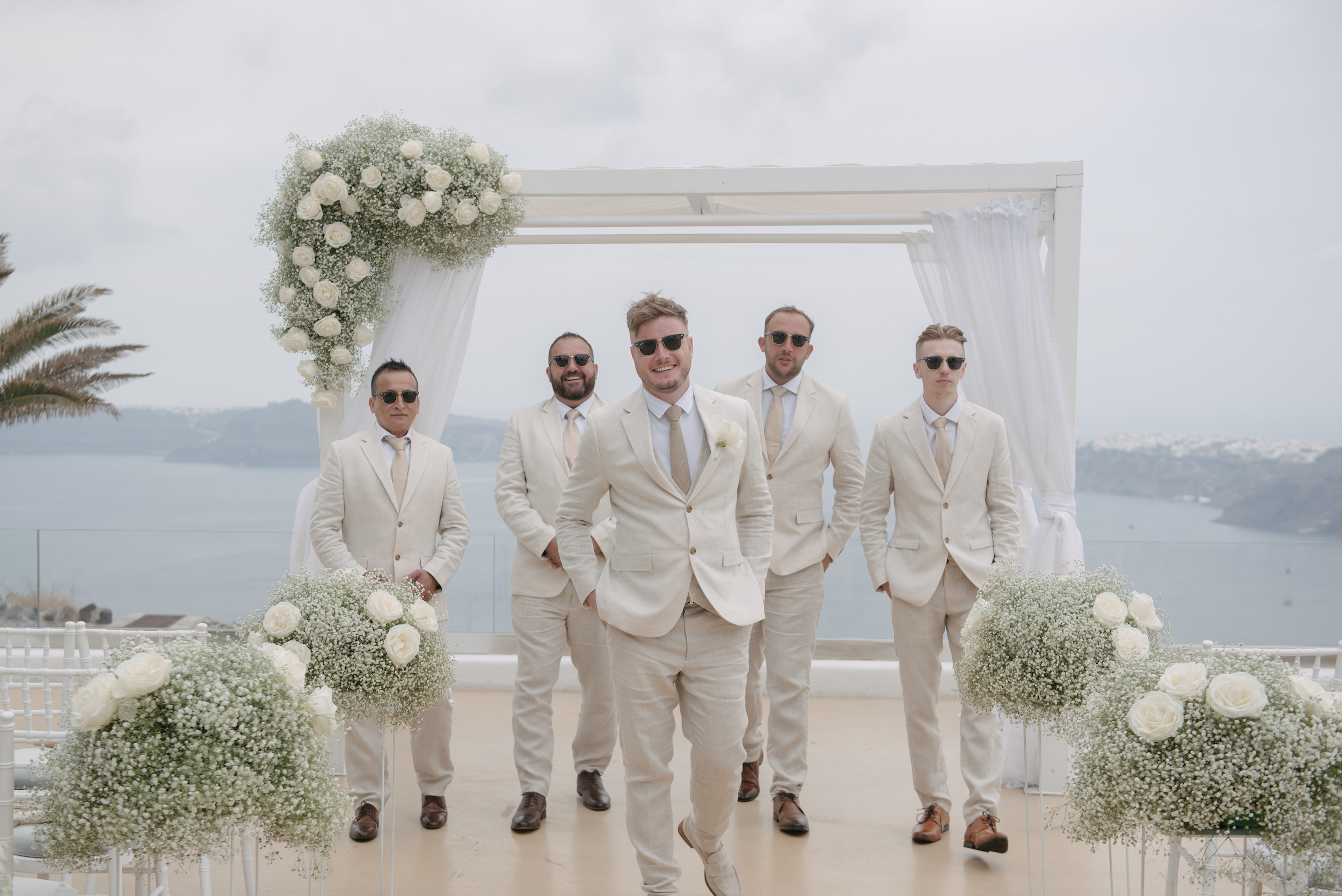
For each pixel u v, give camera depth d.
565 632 4.10
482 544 6.14
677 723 5.68
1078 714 2.59
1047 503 4.37
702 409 2.93
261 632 2.76
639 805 2.91
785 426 3.97
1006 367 4.39
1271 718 2.04
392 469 3.95
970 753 3.71
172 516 59.25
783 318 3.87
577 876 3.49
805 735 3.97
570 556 3.01
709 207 5.00
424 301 4.49
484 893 3.36
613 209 5.04
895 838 3.85
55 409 12.55
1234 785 1.99
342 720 2.86
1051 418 4.36
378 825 3.88
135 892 2.83
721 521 2.90
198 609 6.52
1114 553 5.92
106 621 6.53
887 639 6.12
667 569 2.84
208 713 2.04
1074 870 3.56
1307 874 2.20
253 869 2.71
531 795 3.94
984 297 4.40
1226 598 5.88
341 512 3.88
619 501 2.96
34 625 6.55
